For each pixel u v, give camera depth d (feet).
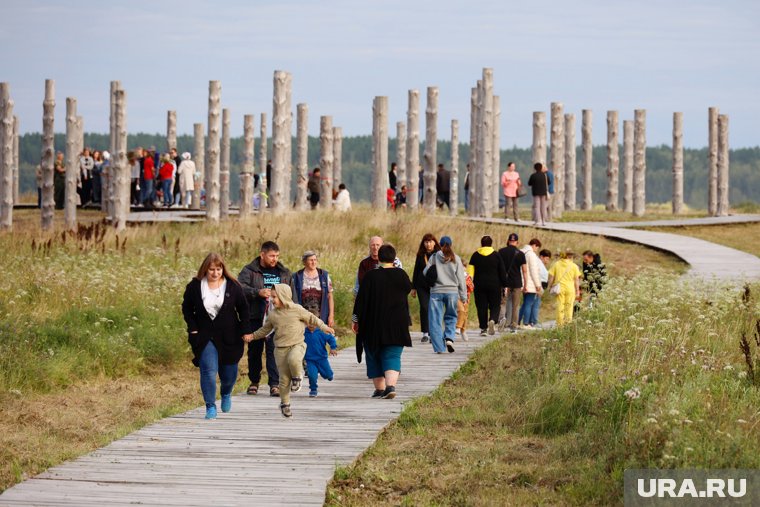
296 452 75.61
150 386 117.08
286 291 88.79
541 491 66.90
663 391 81.87
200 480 67.46
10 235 209.15
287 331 88.58
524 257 150.20
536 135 334.65
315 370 100.73
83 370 118.42
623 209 408.87
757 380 87.97
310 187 322.34
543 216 281.33
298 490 65.31
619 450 70.90
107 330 133.49
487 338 141.69
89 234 207.72
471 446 79.66
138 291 151.43
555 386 88.43
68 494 63.77
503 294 158.20
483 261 142.92
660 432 70.03
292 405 95.45
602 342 104.53
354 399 98.84
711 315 119.85
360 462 73.77
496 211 366.43
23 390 107.96
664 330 110.32
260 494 64.34
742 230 296.10
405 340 98.17
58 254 185.26
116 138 251.19
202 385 86.89
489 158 302.04
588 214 342.64
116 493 64.13
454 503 65.62
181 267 179.93
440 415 90.33
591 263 173.78
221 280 86.89
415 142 285.84
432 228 238.68
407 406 92.58
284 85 259.39
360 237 227.61
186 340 135.85
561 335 120.67
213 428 84.17
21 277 153.89
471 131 333.21
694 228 297.33
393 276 98.48
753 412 76.48
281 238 217.97
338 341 144.25
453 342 132.26
